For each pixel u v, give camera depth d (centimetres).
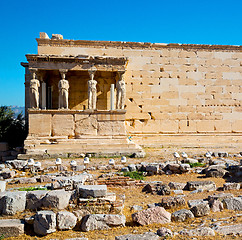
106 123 1867
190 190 1076
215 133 2267
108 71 2041
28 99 2325
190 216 773
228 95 2297
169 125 2222
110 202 811
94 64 1898
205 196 984
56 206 786
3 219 761
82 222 736
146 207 887
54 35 2088
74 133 1852
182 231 679
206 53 2284
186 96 2248
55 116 1841
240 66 2319
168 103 2225
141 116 2192
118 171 1406
